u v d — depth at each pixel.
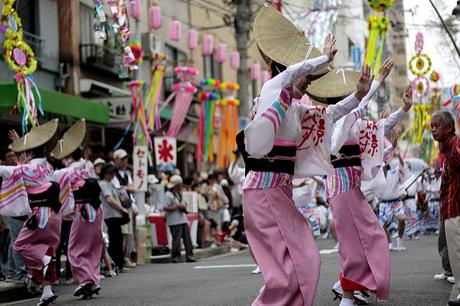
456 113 9.68
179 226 15.16
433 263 11.54
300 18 19.03
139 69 16.67
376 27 13.49
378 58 13.44
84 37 20.00
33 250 8.30
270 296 5.20
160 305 8.05
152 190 17.36
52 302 8.74
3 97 13.33
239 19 22.42
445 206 7.08
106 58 19.78
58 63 19.20
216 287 9.55
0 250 11.70
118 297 9.05
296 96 5.46
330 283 9.18
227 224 18.98
